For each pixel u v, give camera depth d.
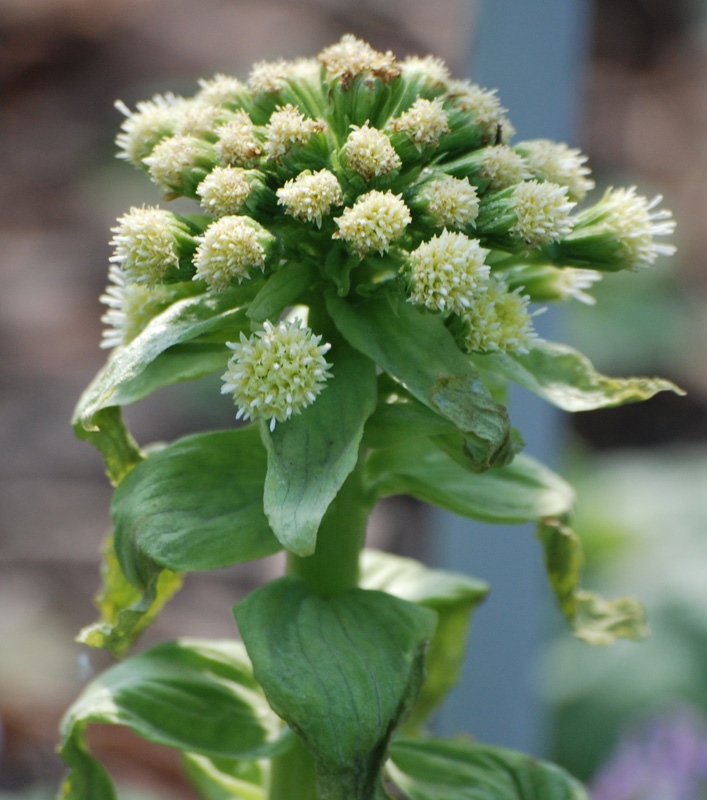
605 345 1.28
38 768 0.68
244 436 0.44
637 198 0.43
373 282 0.44
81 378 1.21
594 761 0.71
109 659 0.80
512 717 0.53
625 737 0.63
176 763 0.69
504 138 0.44
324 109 0.44
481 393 0.42
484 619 0.53
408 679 0.43
